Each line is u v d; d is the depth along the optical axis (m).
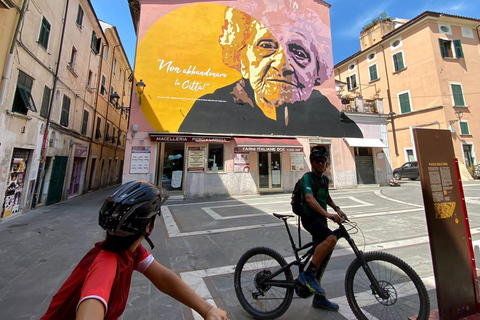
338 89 15.66
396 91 21.27
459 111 18.31
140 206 1.02
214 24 12.66
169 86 11.60
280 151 12.77
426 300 1.96
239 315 2.47
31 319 2.36
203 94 12.02
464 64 19.36
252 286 2.67
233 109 12.43
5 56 6.64
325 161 2.56
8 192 7.14
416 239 4.84
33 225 6.34
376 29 23.91
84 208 9.09
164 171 11.27
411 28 20.19
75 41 11.48
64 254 4.23
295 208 2.62
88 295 0.79
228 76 12.53
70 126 11.53
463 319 2.12
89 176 14.59
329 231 2.34
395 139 21.16
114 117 19.59
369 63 23.83
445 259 2.17
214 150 12.05
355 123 14.63
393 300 2.14
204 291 2.94
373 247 4.44
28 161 8.16
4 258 4.01
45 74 8.87
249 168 12.38
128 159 10.70
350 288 2.29
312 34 14.59
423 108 19.20
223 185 11.87
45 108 8.98
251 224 6.31
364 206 8.52
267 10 13.72
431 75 18.83
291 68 13.83
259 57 13.21
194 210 8.35
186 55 12.02
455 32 19.84
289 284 2.35
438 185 2.28
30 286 3.05
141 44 11.59
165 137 10.91
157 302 2.68
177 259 3.98
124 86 22.42
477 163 18.12
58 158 10.52
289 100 13.56
